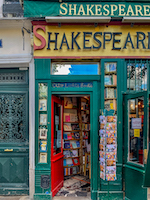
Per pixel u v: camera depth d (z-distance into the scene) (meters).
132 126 3.37
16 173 3.67
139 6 3.48
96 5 3.47
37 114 3.52
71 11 3.47
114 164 3.07
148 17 3.33
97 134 3.50
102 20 3.38
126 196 3.33
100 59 3.58
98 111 3.55
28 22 3.55
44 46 3.53
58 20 3.38
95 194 3.41
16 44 3.65
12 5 3.77
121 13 3.46
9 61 3.61
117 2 3.48
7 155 3.70
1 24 3.57
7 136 3.74
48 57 3.54
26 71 3.80
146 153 2.90
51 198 3.39
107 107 3.55
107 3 3.48
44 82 3.55
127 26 3.53
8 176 3.68
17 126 3.75
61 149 4.14
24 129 3.74
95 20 3.38
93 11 3.47
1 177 3.68
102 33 3.53
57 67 3.63
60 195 3.56
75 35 3.53
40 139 3.53
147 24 3.52
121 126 3.49
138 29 3.54
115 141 3.15
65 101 4.61
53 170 3.58
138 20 3.38
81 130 4.84
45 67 3.54
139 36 3.54
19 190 3.63
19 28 3.64
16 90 3.79
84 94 3.65
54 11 3.46
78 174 4.72
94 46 3.52
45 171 3.45
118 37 3.54
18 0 3.77
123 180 3.45
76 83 3.61
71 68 3.64
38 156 3.49
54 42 3.54
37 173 3.45
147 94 2.91
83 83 3.61
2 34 3.66
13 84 3.80
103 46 3.52
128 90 3.57
